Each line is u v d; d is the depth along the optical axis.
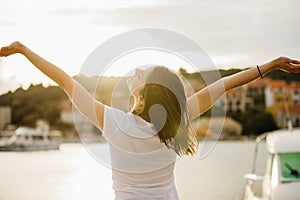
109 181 26.84
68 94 2.80
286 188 9.16
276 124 69.62
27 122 80.94
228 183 23.06
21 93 82.06
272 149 9.95
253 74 3.05
